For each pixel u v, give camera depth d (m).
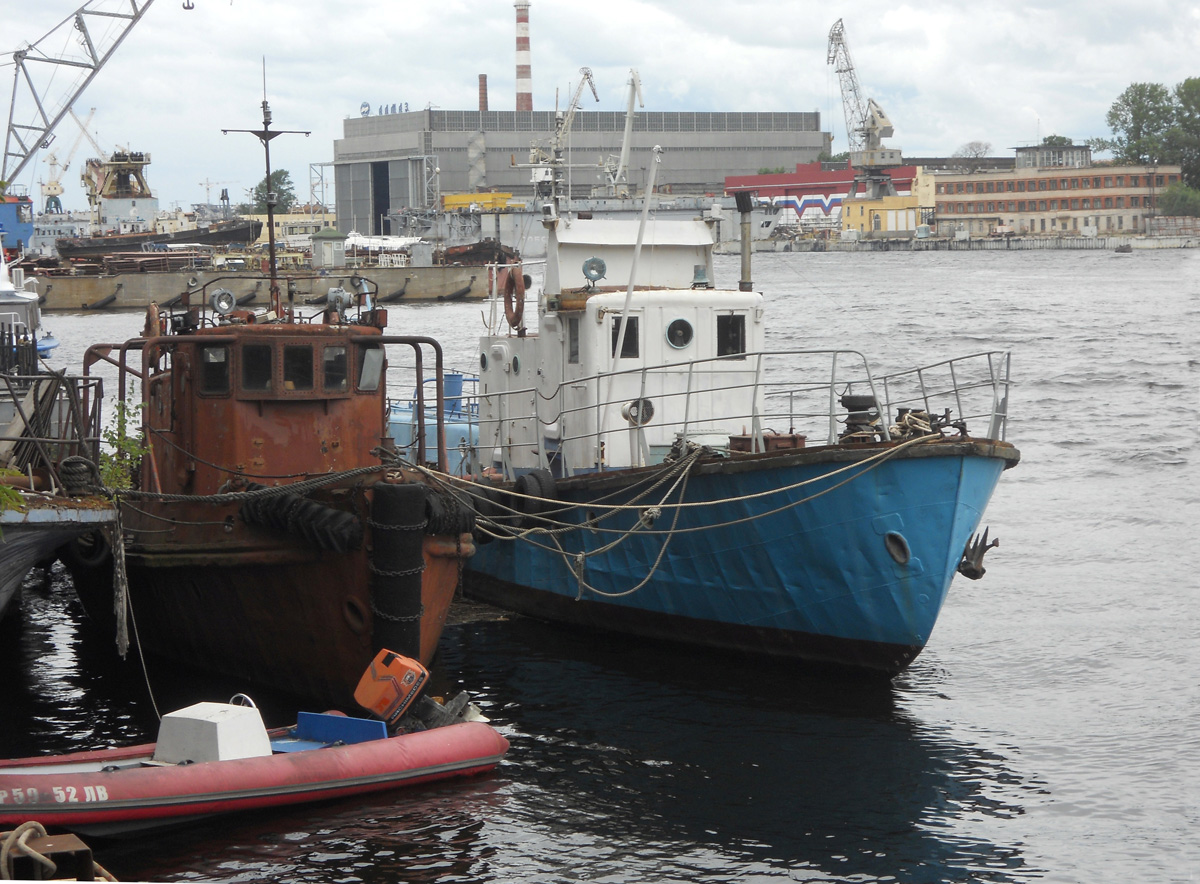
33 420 16.88
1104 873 11.82
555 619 20.70
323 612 15.95
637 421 19.17
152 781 12.23
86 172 172.25
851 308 90.56
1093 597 21.28
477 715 14.88
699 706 16.50
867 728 15.62
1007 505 28.77
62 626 21.72
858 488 16.36
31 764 12.73
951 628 19.86
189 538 17.00
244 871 11.79
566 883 11.65
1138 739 15.08
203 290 19.25
